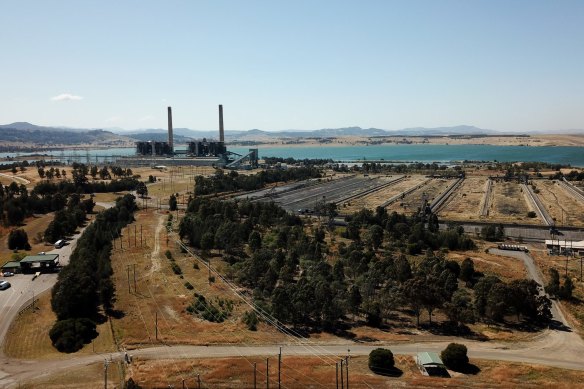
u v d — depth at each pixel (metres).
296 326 107.81
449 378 82.62
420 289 109.81
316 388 77.81
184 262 155.12
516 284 113.81
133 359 88.38
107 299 116.12
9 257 161.88
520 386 79.50
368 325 109.88
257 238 167.12
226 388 77.38
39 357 90.81
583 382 81.00
